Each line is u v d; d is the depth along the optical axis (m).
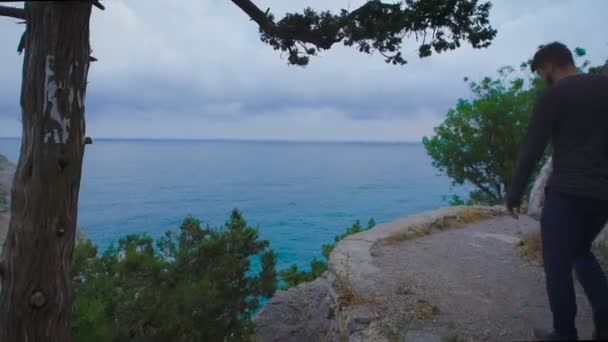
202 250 5.69
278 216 89.94
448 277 5.31
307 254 54.34
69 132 2.99
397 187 158.12
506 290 4.85
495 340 3.68
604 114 2.57
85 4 2.93
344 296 4.80
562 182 2.62
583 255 2.83
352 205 108.19
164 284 5.30
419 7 4.53
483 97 21.06
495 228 8.30
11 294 3.01
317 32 4.53
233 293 5.80
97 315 4.11
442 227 8.23
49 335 3.07
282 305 8.30
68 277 3.16
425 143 22.77
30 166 2.95
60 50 2.88
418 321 4.09
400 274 5.39
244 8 4.32
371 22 4.44
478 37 4.66
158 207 102.88
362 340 3.90
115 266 5.16
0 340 3.05
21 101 3.02
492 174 21.67
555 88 2.69
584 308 4.05
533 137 2.68
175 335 4.67
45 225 2.96
